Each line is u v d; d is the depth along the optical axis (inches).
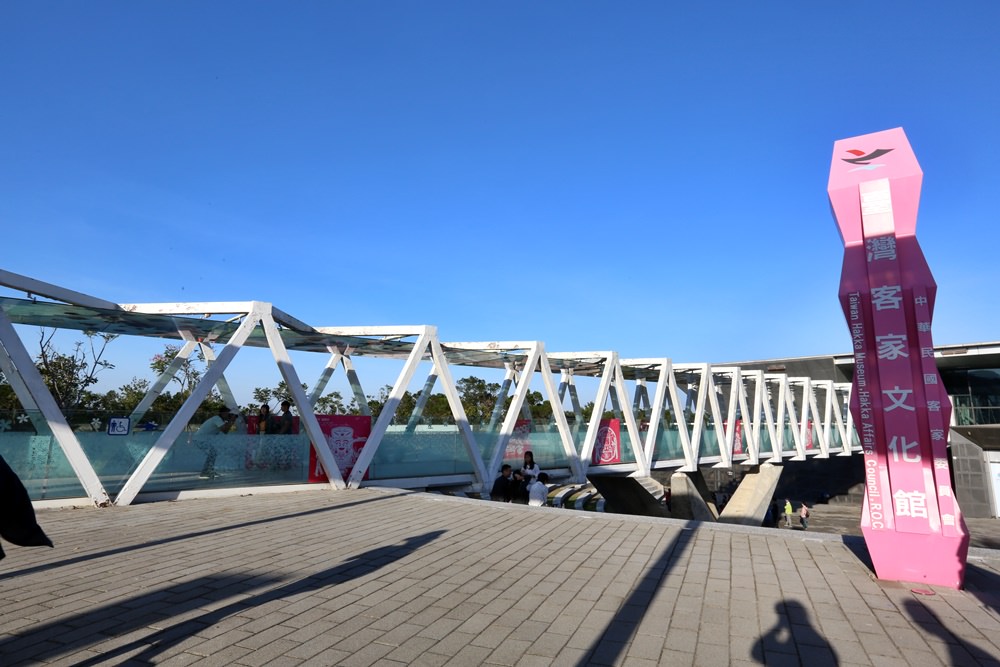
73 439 433.1
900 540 249.4
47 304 463.5
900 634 189.6
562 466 768.9
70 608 204.2
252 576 249.3
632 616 205.9
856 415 266.2
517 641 182.4
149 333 619.2
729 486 1829.5
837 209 285.9
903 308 264.4
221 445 513.3
